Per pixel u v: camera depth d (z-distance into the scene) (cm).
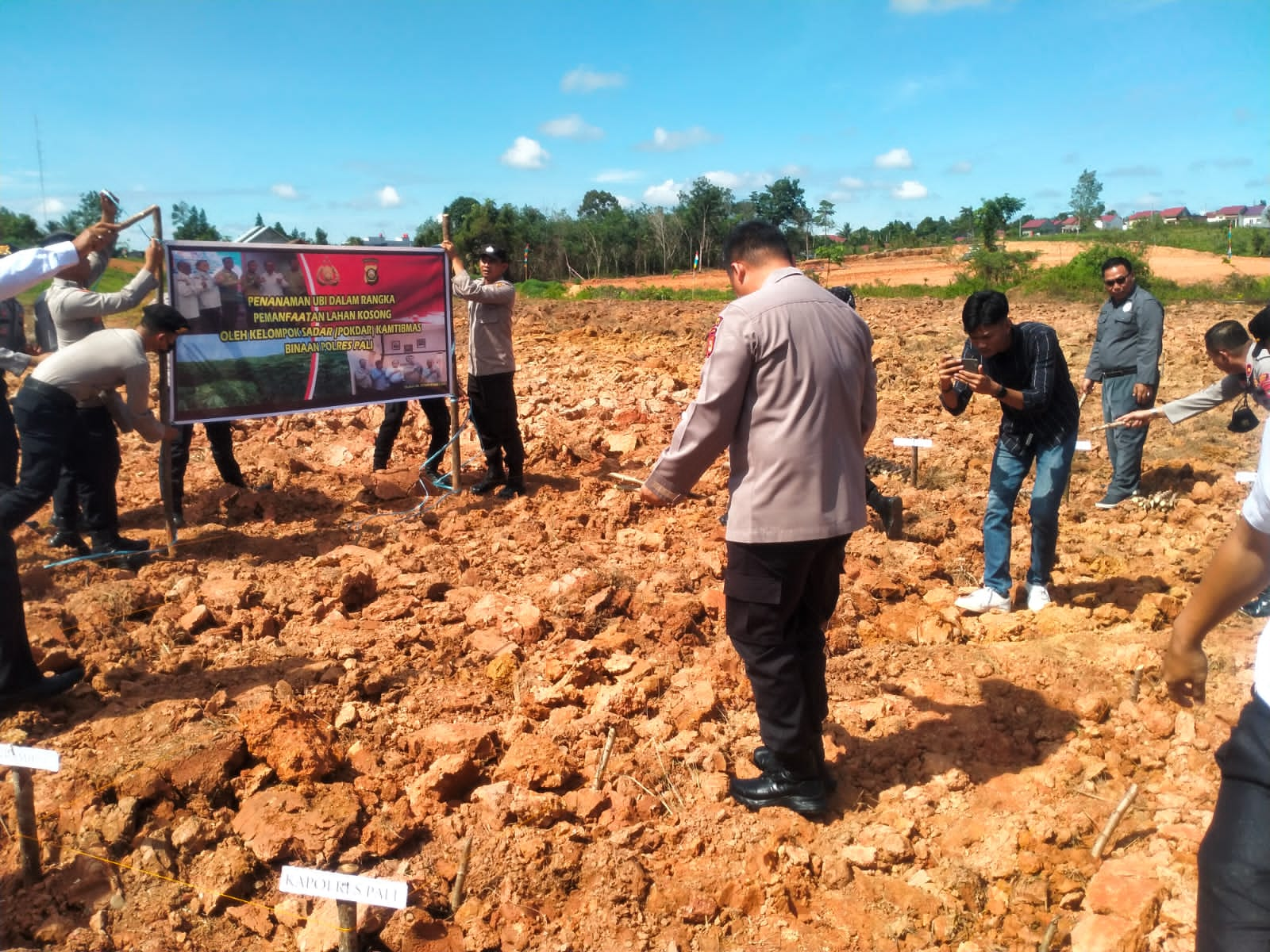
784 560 320
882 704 423
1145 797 364
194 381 601
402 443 911
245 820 338
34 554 587
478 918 305
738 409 318
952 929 304
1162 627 510
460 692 431
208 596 519
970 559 614
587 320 2023
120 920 301
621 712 414
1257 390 549
